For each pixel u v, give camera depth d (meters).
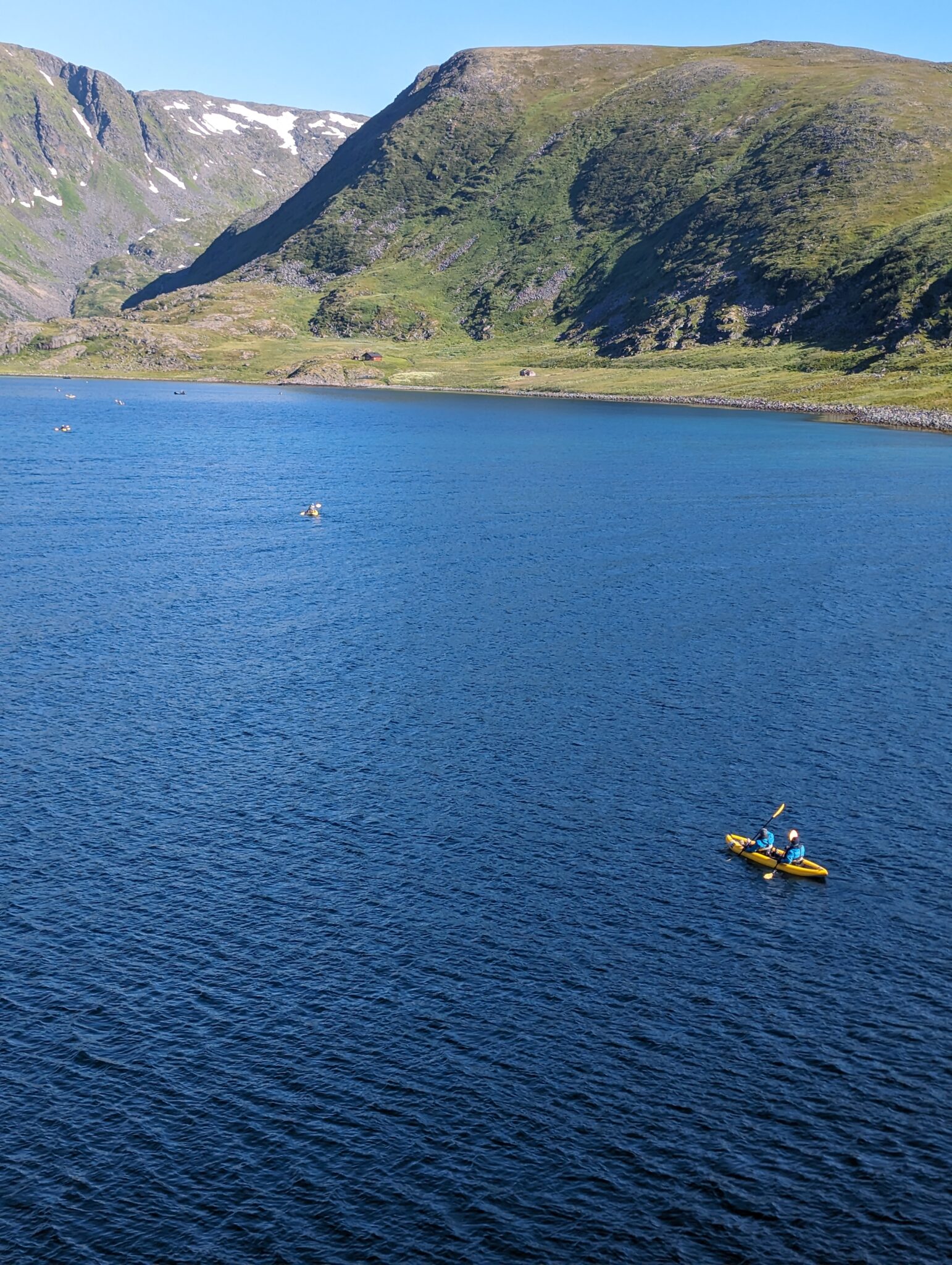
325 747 64.81
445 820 56.38
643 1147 36.06
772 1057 40.06
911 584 100.81
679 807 58.03
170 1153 35.66
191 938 46.50
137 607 92.00
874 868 52.50
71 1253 32.25
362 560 109.69
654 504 140.62
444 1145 36.00
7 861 51.94
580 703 71.69
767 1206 34.00
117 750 63.97
